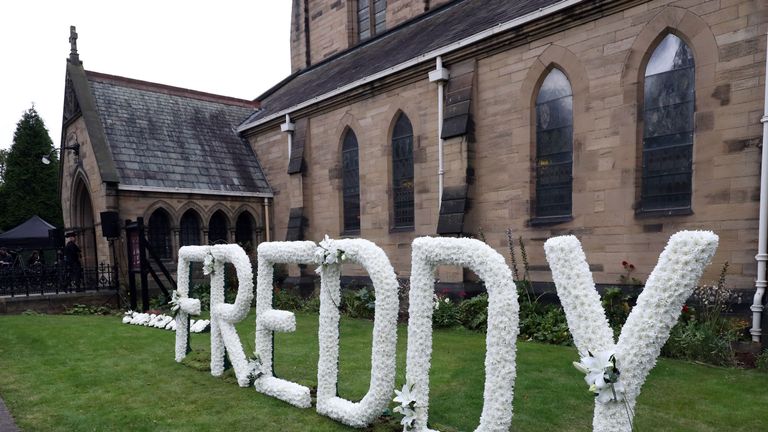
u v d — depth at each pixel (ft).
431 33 46.29
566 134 32.30
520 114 34.06
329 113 50.85
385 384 13.97
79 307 42.22
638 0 27.68
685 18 26.13
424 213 40.81
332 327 16.06
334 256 15.39
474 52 36.14
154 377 20.67
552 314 28.40
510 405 11.48
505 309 11.49
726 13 24.72
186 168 54.39
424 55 38.70
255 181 59.31
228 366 21.39
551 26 31.65
